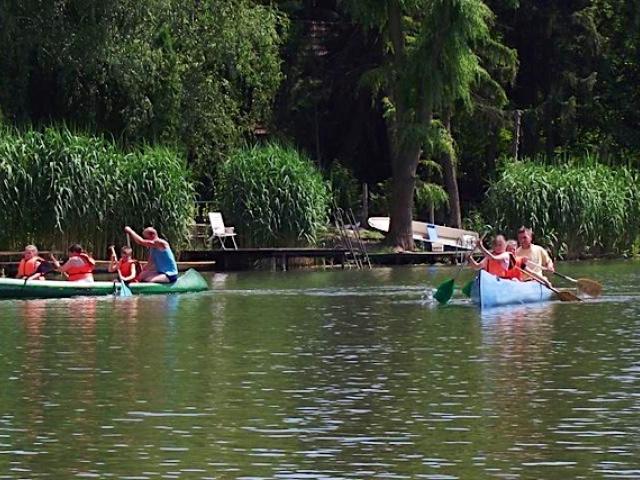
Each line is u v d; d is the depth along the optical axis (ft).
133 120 173.88
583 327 91.56
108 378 69.15
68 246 151.23
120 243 153.58
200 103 180.75
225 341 84.12
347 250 169.99
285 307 107.76
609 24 227.20
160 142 176.04
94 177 150.51
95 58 169.58
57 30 169.89
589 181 178.29
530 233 117.08
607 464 50.65
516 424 57.41
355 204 202.80
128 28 172.96
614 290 124.57
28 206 149.07
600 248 183.32
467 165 223.30
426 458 51.67
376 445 53.72
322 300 114.42
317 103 212.64
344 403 62.13
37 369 72.23
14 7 168.35
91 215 150.92
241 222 166.50
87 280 120.37
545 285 114.01
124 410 60.70
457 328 91.30
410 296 118.62
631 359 75.10
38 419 58.85
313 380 68.39
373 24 183.73
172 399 63.26
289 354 77.97
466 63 179.93
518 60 210.18
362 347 80.94
